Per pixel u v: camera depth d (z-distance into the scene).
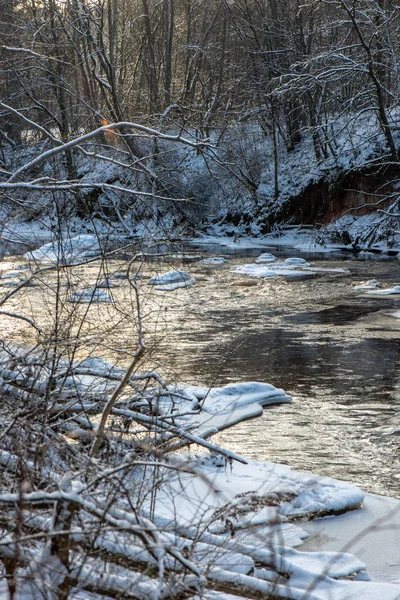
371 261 28.17
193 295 20.50
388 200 34.47
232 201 38.19
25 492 3.45
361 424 9.70
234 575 4.33
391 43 30.89
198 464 7.55
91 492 3.79
